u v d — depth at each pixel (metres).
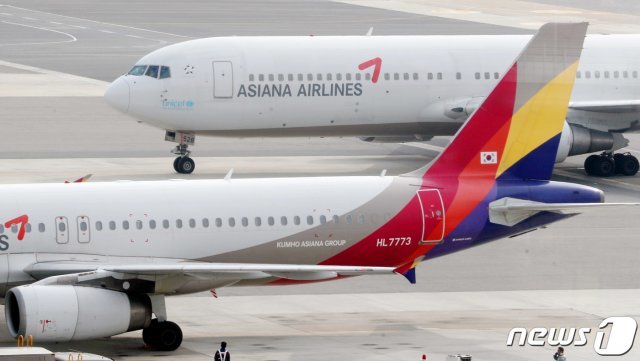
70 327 125.00
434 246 147.50
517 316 149.88
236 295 158.38
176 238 138.38
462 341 137.50
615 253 182.75
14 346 131.38
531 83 149.00
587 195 151.75
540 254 181.75
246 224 140.75
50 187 138.62
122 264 136.38
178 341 132.50
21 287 125.00
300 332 140.88
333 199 144.12
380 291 161.75
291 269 130.00
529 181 151.00
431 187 147.38
